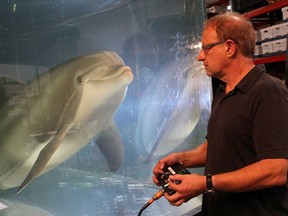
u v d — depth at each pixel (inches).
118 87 60.0
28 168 53.4
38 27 52.3
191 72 78.6
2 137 51.9
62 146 56.7
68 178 58.8
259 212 45.8
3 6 48.6
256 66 47.4
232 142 46.3
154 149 71.5
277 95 43.3
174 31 74.5
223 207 48.0
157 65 72.1
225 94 49.1
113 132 63.9
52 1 53.3
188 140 81.1
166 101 73.7
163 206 64.4
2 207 51.5
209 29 47.6
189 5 77.9
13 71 50.6
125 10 64.2
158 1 70.7
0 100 51.0
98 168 62.4
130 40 66.0
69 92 55.5
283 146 41.4
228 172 43.3
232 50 46.3
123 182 65.0
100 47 60.9
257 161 43.4
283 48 120.1
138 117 67.9
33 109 52.9
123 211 58.8
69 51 56.2
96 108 59.0
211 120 49.7
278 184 41.3
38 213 52.2
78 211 56.8
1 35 48.9
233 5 140.3
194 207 67.9
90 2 58.0
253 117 44.3
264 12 126.6
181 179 43.2
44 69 53.4
